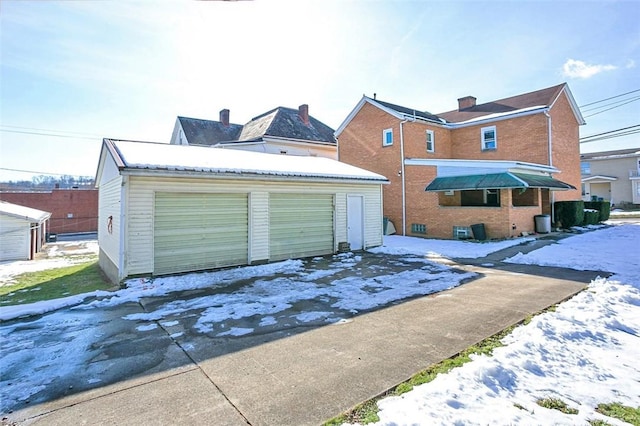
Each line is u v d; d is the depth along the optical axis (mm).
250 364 3766
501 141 18891
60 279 9484
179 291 7074
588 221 18234
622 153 34844
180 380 3432
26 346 4363
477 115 20953
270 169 10094
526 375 3361
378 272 8820
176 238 8594
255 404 2967
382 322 5059
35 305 5977
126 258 7828
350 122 21250
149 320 5336
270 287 7340
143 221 8055
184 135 24172
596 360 3689
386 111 18891
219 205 9297
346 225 12312
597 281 7059
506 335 4387
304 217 11164
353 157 21031
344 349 4105
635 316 5051
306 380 3369
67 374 3598
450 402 2857
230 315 5516
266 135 21469
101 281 8977
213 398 3086
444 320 5062
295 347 4207
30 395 3193
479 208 14609
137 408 2945
